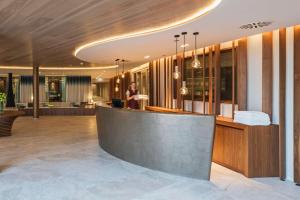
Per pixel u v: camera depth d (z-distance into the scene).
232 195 4.04
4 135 8.98
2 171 5.14
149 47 7.09
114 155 6.29
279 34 4.90
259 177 4.88
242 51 5.70
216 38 5.73
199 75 7.52
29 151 6.81
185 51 7.87
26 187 4.32
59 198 3.89
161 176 4.85
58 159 6.04
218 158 5.62
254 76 5.55
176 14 4.31
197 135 4.66
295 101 4.62
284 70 4.82
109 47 7.18
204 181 4.61
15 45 7.42
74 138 8.66
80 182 4.56
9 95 17.77
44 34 5.93
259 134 4.89
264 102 5.16
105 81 21.69
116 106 7.35
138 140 5.50
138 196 3.98
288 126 4.84
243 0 3.37
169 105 9.14
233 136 5.23
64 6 3.97
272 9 3.72
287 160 4.85
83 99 20.83
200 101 7.46
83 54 8.66
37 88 14.73
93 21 4.80
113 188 4.29
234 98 6.04
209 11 3.93
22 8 4.07
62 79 20.66
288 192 4.20
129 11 4.21
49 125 11.80
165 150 5.02
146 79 12.62
